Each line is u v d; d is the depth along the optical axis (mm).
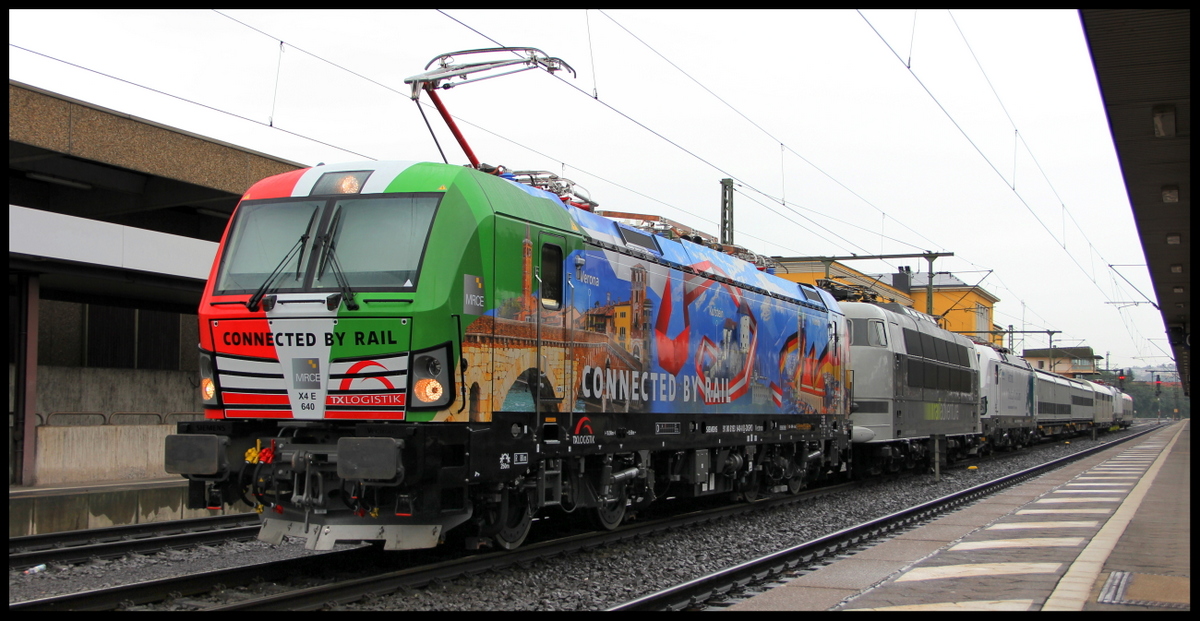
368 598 7941
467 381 8648
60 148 16641
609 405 11000
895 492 19062
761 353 15078
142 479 17578
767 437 15250
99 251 15633
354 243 8805
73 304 19484
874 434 20781
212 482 9094
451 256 8625
